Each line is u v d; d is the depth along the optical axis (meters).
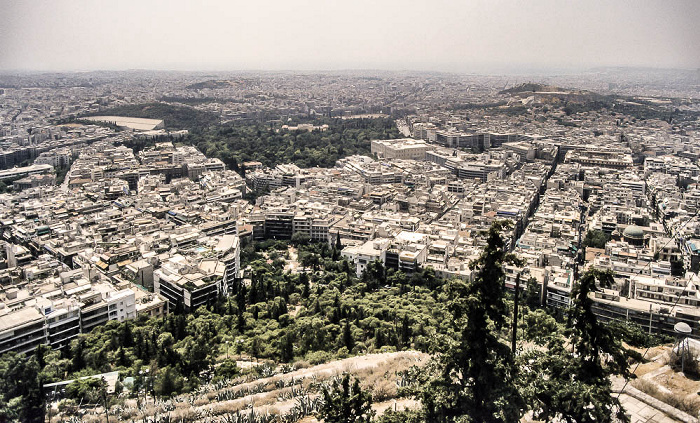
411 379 156.12
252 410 177.88
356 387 145.50
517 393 134.25
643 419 145.25
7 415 189.00
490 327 148.62
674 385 162.12
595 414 127.25
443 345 144.62
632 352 137.00
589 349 135.75
